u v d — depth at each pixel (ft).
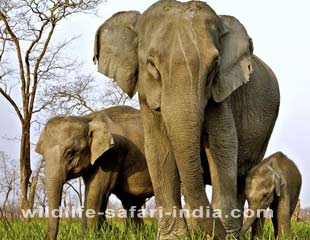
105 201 46.09
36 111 98.43
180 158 26.84
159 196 31.73
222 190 31.09
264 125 38.45
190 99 27.02
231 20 30.78
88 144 44.57
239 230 31.37
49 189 41.96
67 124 44.29
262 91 37.88
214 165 31.22
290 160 38.68
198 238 27.61
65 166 43.19
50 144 43.45
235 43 30.12
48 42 97.19
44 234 36.29
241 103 35.01
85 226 44.29
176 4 29.63
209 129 30.96
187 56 27.53
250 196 35.22
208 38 28.04
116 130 47.34
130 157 47.50
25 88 96.73
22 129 96.07
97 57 32.68
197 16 28.68
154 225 41.01
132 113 49.47
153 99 28.91
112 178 46.24
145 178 47.98
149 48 28.73
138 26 30.68
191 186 26.99
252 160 38.75
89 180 45.78
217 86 29.45
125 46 31.45
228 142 31.24
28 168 95.61
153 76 28.68
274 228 37.22
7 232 36.50
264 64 40.70
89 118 47.47
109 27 32.27
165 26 28.71
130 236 33.63
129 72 31.17
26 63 96.84
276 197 36.52
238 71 29.84
